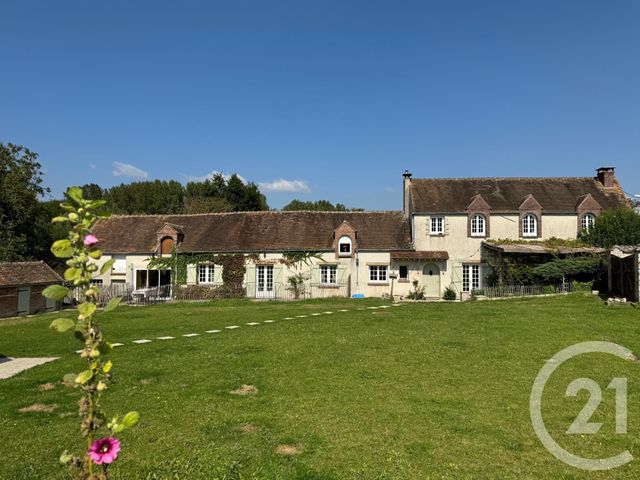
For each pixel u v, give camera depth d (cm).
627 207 3728
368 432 891
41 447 853
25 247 4725
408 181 4241
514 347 1510
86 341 389
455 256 3822
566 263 3102
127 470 738
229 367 1360
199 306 3219
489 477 722
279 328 1962
